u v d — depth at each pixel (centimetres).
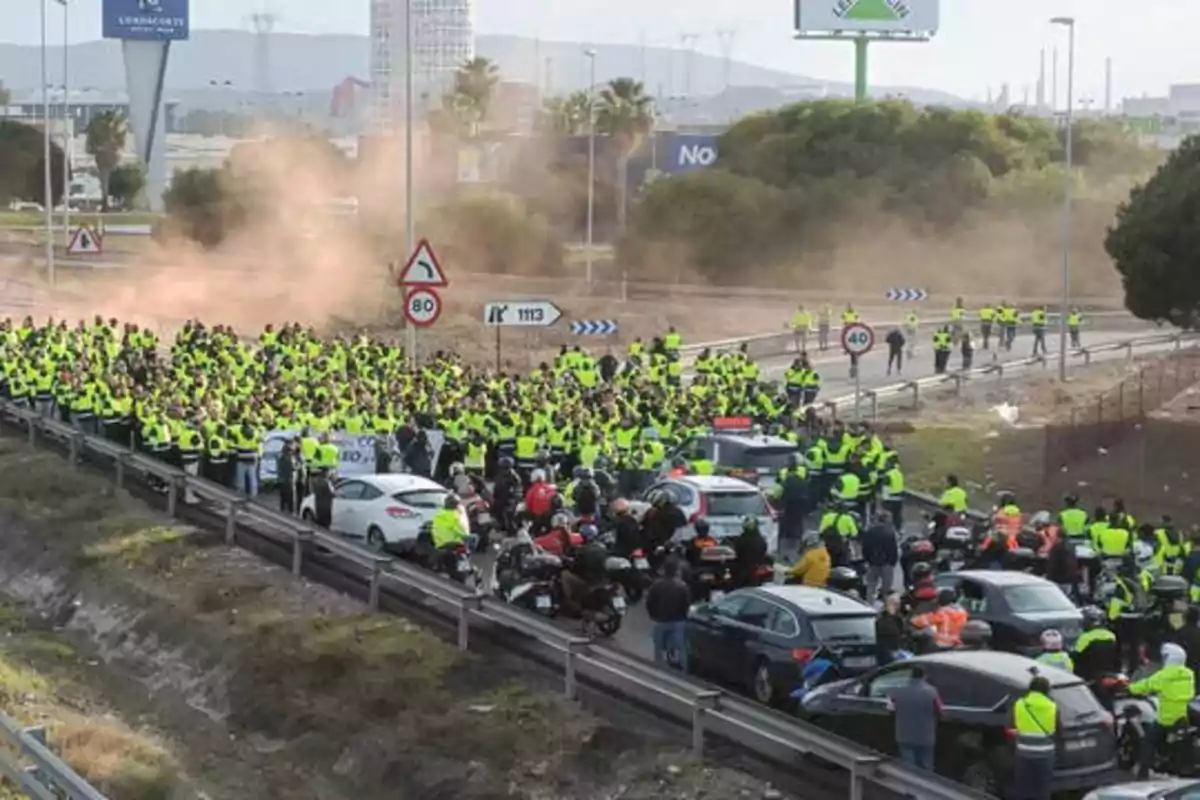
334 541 7769
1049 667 5169
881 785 4928
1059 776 4862
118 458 10162
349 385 11388
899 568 8906
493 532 9188
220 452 10119
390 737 5884
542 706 5928
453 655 6606
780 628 6188
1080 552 7638
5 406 12231
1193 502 10912
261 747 6272
